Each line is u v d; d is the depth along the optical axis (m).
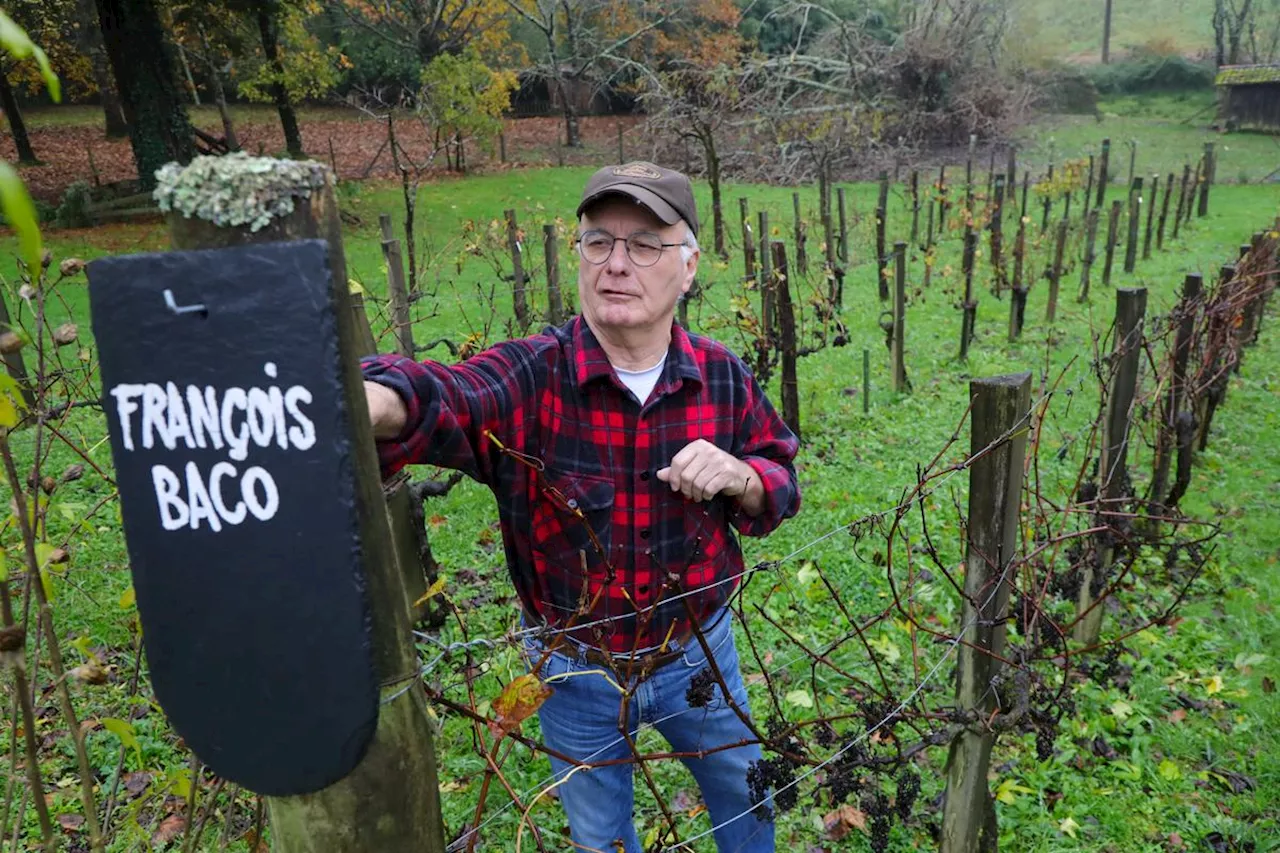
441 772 3.41
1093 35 45.72
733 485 1.87
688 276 1.93
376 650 1.08
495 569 4.90
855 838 3.18
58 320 9.04
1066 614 4.18
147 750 3.47
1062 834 3.24
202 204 0.95
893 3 34.62
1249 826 3.26
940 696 3.88
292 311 0.95
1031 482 5.60
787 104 26.06
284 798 1.11
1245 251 8.27
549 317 7.75
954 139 29.27
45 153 26.88
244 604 1.01
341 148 28.69
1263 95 31.89
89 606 4.25
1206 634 4.38
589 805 2.18
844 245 12.81
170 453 0.99
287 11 22.77
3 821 1.59
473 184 23.78
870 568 4.80
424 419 1.55
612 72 32.66
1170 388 5.21
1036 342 9.52
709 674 1.97
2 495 5.21
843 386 8.11
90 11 27.53
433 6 29.28
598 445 1.91
